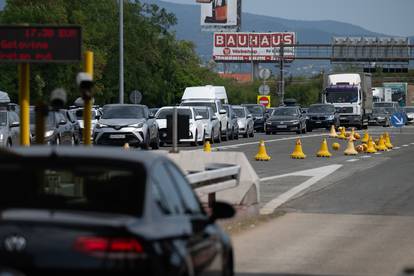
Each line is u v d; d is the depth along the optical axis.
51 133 76.44
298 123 136.38
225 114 113.94
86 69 29.25
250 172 38.62
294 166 69.31
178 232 14.77
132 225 13.44
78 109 106.44
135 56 156.62
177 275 14.06
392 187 53.59
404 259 28.78
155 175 15.12
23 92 29.09
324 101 161.50
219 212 18.33
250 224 36.88
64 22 126.94
